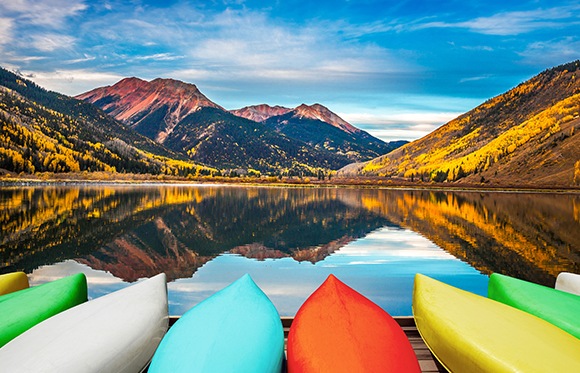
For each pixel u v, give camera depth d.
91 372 1.92
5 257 7.30
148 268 6.64
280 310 4.55
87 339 2.07
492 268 6.76
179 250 8.25
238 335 2.13
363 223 13.30
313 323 2.28
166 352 2.04
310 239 9.85
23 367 1.80
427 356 2.68
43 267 6.61
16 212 14.98
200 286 5.52
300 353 2.08
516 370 1.86
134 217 14.03
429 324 2.44
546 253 8.05
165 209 17.53
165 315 2.65
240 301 2.49
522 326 2.16
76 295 2.79
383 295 5.14
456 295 2.55
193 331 2.15
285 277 6.04
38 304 2.52
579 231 11.45
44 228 10.90
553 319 2.39
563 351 1.93
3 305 2.49
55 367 1.83
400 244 9.10
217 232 10.91
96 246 8.46
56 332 2.09
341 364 1.92
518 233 10.95
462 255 7.79
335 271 6.46
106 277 6.05
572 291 2.88
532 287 2.75
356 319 2.28
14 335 2.24
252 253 8.00
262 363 1.99
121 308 2.42
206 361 1.89
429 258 7.50
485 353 2.01
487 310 2.35
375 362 1.94
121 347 2.12
